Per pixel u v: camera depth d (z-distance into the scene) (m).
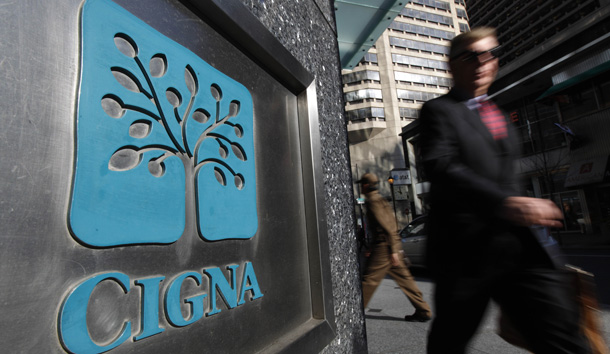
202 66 0.95
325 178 1.68
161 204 0.75
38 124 0.56
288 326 1.23
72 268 0.58
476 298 1.15
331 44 2.06
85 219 0.60
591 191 15.09
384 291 5.16
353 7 4.46
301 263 1.38
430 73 38.03
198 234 0.87
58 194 0.57
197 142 0.89
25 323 0.51
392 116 35.41
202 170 0.90
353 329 1.69
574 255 10.06
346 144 2.03
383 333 3.04
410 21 38.94
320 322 1.35
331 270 1.58
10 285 0.50
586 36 15.28
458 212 1.17
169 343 0.75
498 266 1.13
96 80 0.65
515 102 18.70
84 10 0.64
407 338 2.86
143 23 0.77
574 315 1.07
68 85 0.61
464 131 1.24
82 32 0.63
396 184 22.61
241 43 1.16
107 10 0.69
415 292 3.38
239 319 0.98
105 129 0.65
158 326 0.72
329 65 1.97
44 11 0.58
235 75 1.11
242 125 1.10
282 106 1.40
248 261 1.06
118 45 0.71
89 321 0.59
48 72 0.58
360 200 23.39
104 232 0.63
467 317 1.16
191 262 0.84
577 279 1.12
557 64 16.08
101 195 0.63
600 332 1.09
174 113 0.83
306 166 1.48
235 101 1.08
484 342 2.62
